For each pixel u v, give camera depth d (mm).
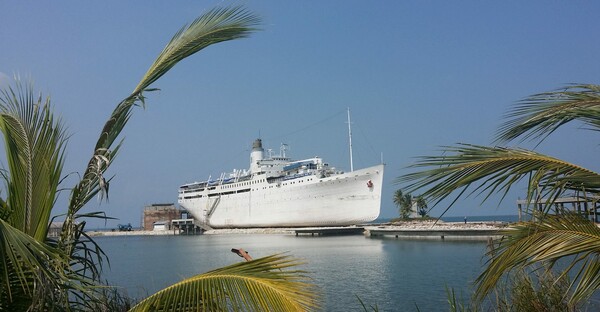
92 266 6688
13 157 6141
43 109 6301
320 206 104562
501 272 4961
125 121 6742
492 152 4691
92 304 7594
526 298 8461
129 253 68750
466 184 4590
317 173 107500
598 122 4980
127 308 8570
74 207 6332
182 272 38969
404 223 97812
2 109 6199
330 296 25469
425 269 35406
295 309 4441
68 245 6164
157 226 177375
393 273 34375
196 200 142750
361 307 22578
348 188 101000
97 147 6426
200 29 6555
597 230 4641
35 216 6180
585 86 5023
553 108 5000
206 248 75250
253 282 4695
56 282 5191
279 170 123250
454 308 8422
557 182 4551
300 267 39562
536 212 4867
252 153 127625
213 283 4836
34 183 6168
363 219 99125
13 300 5617
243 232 124438
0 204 5941
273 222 114688
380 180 98312
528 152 4738
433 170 4652
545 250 4711
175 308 4848
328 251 56812
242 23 6625
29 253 4484
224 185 132625
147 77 6484
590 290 4797
